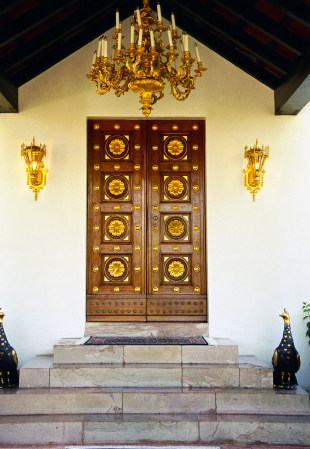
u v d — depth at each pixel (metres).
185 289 6.59
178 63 6.59
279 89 6.36
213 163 6.55
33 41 5.90
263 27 5.38
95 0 5.98
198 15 5.96
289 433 4.86
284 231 6.50
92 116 6.56
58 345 5.71
